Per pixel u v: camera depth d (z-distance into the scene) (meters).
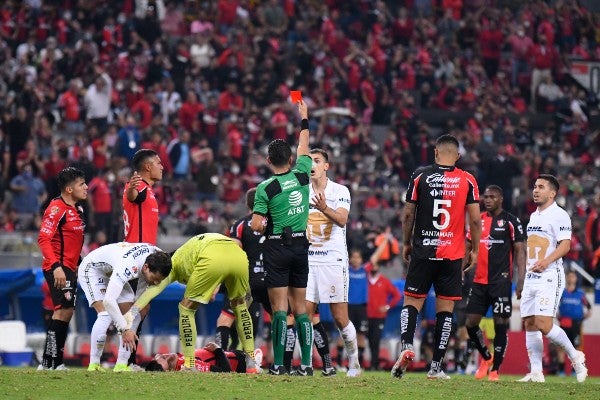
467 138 108.38
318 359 69.25
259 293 48.31
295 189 40.19
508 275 51.50
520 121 115.88
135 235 42.50
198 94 104.50
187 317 40.50
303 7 124.94
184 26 118.44
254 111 103.50
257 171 98.25
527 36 130.75
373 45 118.81
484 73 127.25
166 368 41.16
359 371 46.84
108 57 105.94
